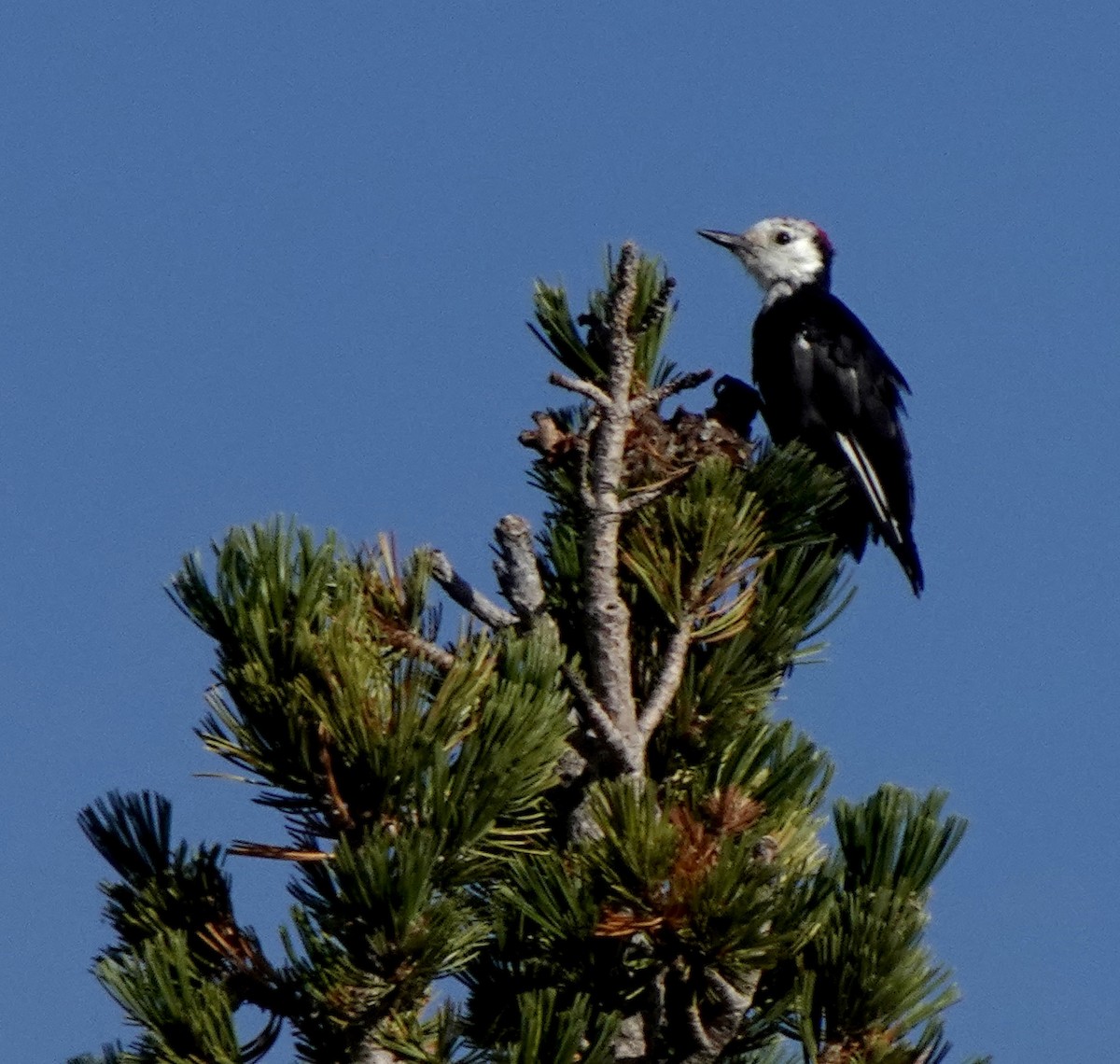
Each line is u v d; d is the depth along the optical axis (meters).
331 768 6.10
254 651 6.19
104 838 6.58
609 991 6.42
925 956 6.44
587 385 7.50
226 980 6.29
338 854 5.88
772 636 7.68
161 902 6.45
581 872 6.30
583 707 6.80
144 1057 6.14
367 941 5.91
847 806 6.84
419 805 6.09
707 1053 6.41
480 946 6.43
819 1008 6.45
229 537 6.36
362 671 6.14
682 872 6.14
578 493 7.34
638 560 7.64
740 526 7.69
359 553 7.10
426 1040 6.16
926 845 6.67
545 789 6.48
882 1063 6.31
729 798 6.55
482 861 6.36
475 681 6.24
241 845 6.12
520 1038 6.07
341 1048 6.20
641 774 7.00
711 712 7.53
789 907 6.43
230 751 6.21
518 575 7.33
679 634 7.59
